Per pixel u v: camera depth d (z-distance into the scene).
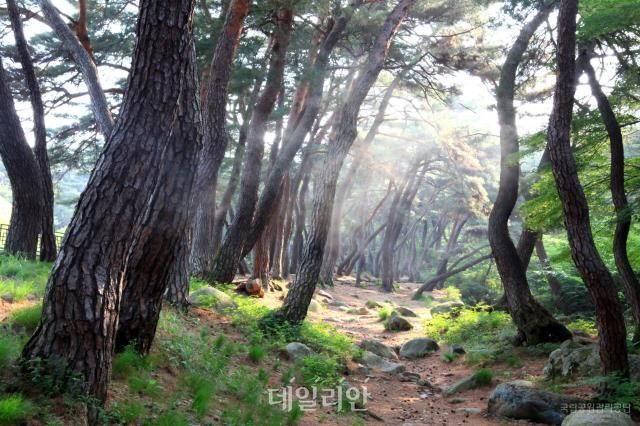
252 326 10.86
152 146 5.05
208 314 10.98
